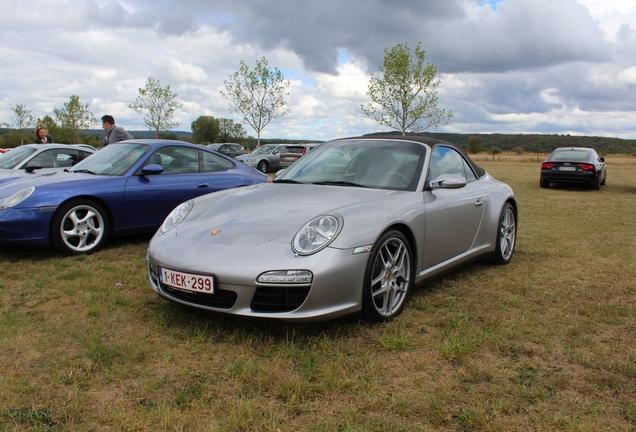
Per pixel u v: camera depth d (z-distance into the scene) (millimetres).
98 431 1742
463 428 1773
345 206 2828
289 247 2518
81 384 2082
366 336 2619
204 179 5496
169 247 2791
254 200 3148
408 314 2984
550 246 5188
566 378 2152
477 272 4051
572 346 2523
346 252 2537
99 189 4664
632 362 2330
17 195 4312
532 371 2230
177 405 1919
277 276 2418
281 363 2287
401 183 3287
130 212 4891
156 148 5324
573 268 4211
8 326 2742
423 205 3141
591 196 10945
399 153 3564
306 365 2246
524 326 2785
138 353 2334
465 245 3701
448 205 3393
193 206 3314
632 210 8383
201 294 2574
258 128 25516
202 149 5758
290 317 2430
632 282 3760
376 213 2795
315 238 2541
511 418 1839
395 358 2359
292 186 3381
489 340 2586
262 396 1991
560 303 3227
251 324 2752
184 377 2152
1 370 2205
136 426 1764
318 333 2631
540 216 7598
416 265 3094
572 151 13383
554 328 2766
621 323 2869
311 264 2443
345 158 3646
